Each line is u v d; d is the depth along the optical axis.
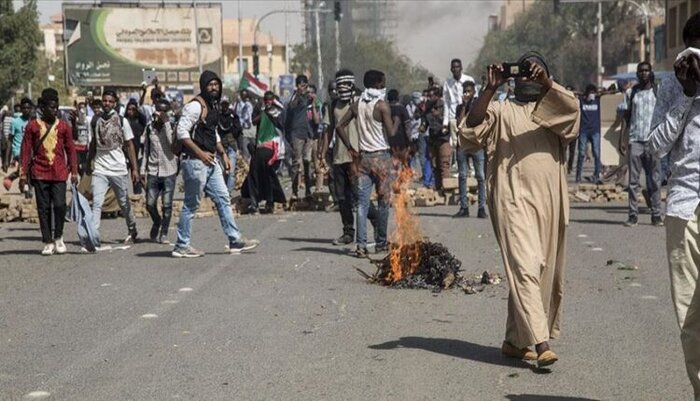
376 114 12.59
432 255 10.70
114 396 6.79
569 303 9.69
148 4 63.31
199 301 9.97
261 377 7.20
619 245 13.53
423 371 7.31
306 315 9.27
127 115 19.23
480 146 7.29
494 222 7.24
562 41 75.31
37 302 10.10
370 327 8.75
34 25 66.88
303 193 23.66
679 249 6.19
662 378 7.07
